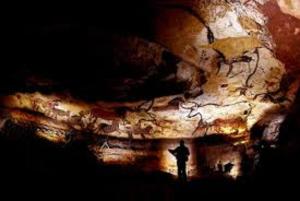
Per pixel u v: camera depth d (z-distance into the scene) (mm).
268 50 13734
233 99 15719
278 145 14328
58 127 15766
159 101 15922
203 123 17031
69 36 12820
